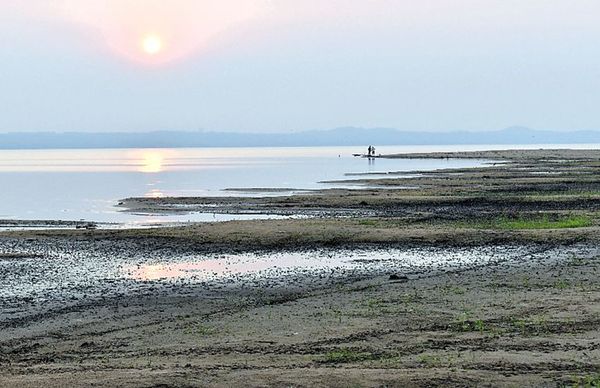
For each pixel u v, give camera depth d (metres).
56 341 21.20
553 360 17.31
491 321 21.73
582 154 175.12
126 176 126.19
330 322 22.17
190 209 65.06
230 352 18.86
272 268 33.75
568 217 49.62
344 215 56.66
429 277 30.28
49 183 108.25
